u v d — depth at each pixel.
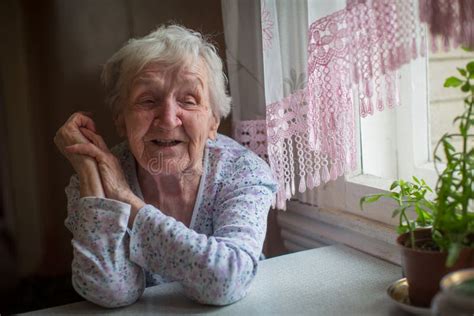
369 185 1.57
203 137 1.37
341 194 1.66
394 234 1.45
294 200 1.82
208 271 1.17
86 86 1.72
